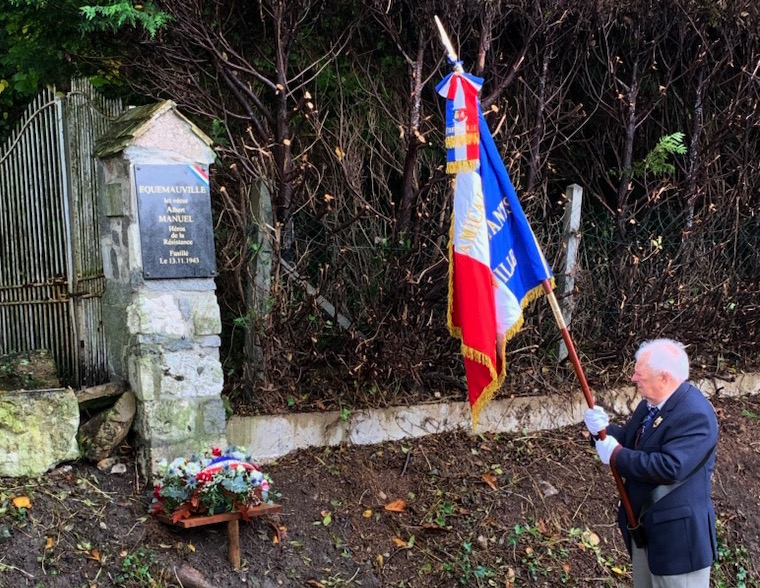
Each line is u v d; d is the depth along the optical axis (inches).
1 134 249.0
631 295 241.3
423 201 213.2
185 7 197.8
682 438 138.9
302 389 209.8
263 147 204.5
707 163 257.3
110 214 181.3
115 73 224.5
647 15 248.8
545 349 237.5
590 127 263.4
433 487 201.0
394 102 236.2
